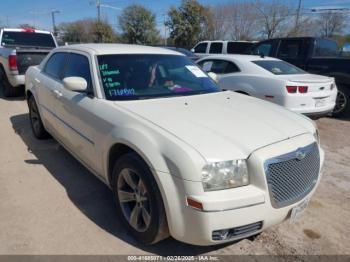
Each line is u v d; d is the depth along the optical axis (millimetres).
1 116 6938
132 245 2840
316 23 44938
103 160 3123
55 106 4191
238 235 2395
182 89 3717
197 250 2807
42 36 10742
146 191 2588
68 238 2902
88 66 3590
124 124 2799
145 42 45688
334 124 7223
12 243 2816
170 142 2420
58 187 3795
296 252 2826
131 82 3490
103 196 3615
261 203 2348
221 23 42438
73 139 3762
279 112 3271
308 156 2695
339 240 3008
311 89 6039
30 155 4734
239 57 7176
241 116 2986
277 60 7328
